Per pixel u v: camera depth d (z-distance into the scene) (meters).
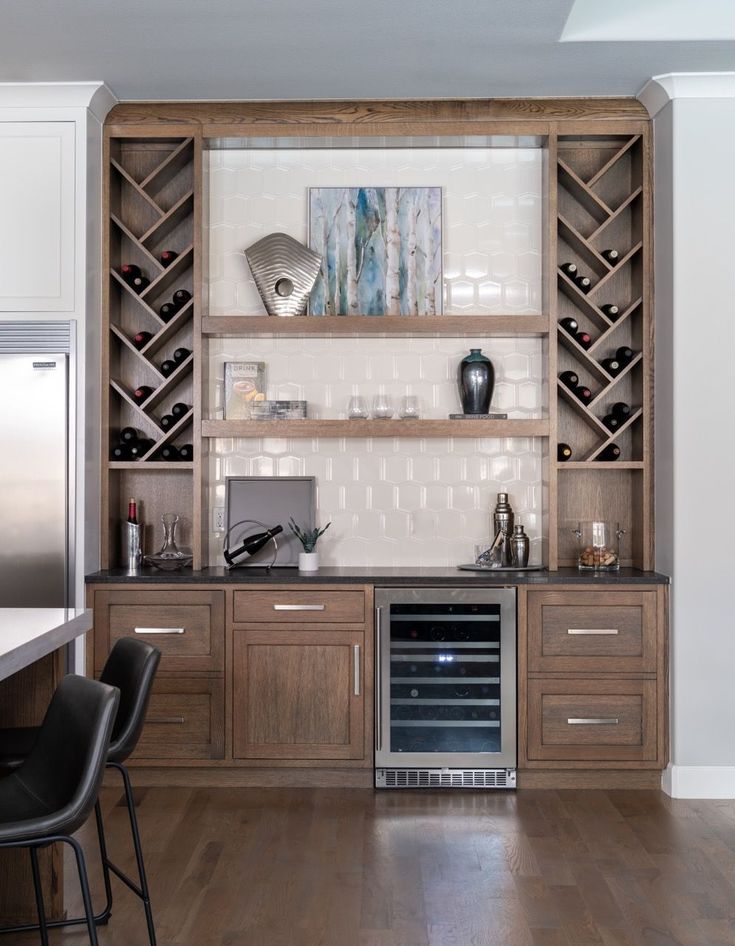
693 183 4.32
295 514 4.84
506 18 3.74
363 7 3.64
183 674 4.36
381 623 4.32
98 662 4.36
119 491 4.88
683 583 4.30
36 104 4.43
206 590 4.35
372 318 4.62
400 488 4.88
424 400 4.88
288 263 4.71
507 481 4.87
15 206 4.45
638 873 3.38
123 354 4.86
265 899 3.15
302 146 4.81
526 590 4.33
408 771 4.34
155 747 4.35
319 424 4.60
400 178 4.89
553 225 4.60
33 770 2.44
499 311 4.88
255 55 4.09
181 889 3.22
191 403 4.89
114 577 4.35
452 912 3.06
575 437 4.86
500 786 4.34
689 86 4.29
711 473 4.31
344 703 4.34
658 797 4.25
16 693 3.02
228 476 4.89
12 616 2.92
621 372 4.63
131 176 4.86
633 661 4.33
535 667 4.33
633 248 4.64
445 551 4.88
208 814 3.98
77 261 4.43
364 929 2.94
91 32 3.87
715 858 3.52
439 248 4.85
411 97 4.56
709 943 2.86
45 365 4.34
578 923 2.98
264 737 4.34
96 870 3.39
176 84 4.41
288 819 3.92
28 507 4.34
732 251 4.31
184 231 4.88
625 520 4.88
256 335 4.80
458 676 4.34
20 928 2.79
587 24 3.96
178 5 3.63
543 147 4.82
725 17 3.94
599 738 4.33
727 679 4.30
